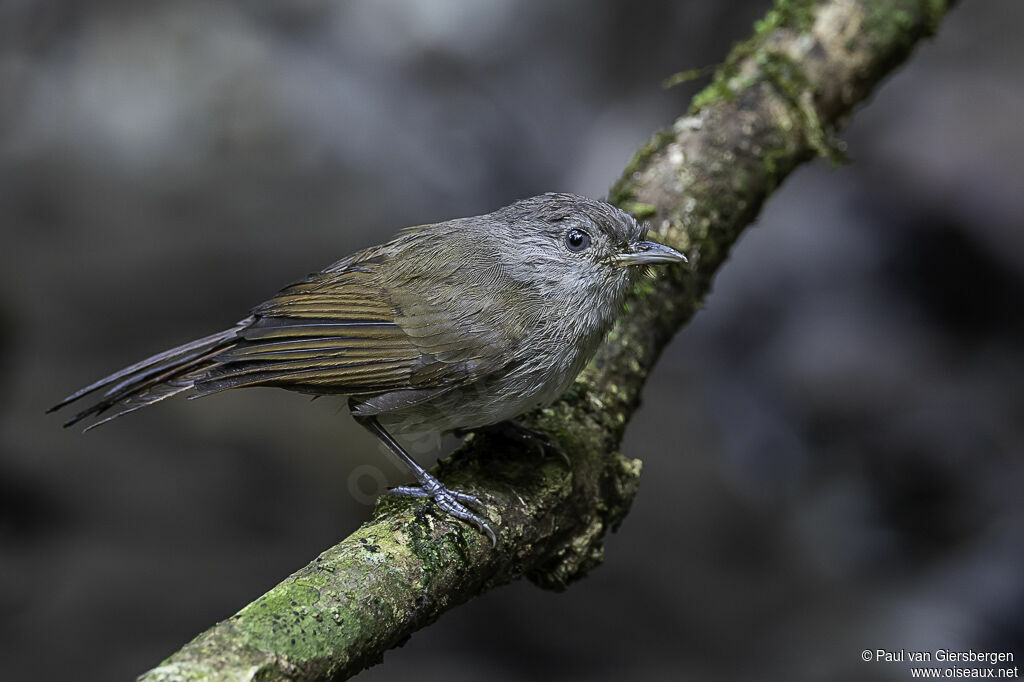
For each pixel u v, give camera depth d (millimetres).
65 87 19000
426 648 10414
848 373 15680
